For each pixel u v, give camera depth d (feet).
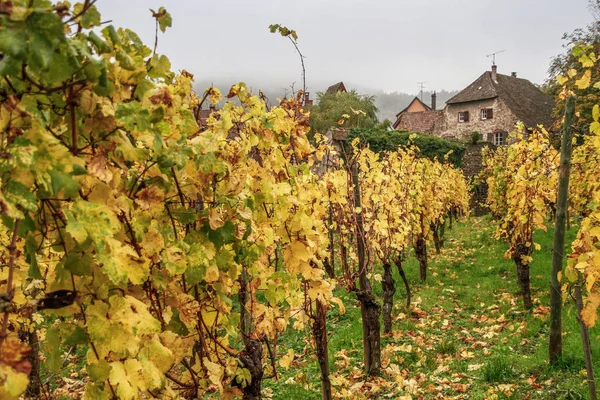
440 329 26.40
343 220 20.76
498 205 50.55
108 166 5.32
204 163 7.27
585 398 15.92
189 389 7.95
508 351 21.54
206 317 8.20
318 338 15.12
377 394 18.51
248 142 10.06
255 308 10.43
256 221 10.46
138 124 5.20
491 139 136.77
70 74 4.18
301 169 12.62
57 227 4.79
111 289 5.42
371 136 79.66
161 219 7.20
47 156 4.10
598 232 11.59
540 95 146.20
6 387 3.47
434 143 88.74
